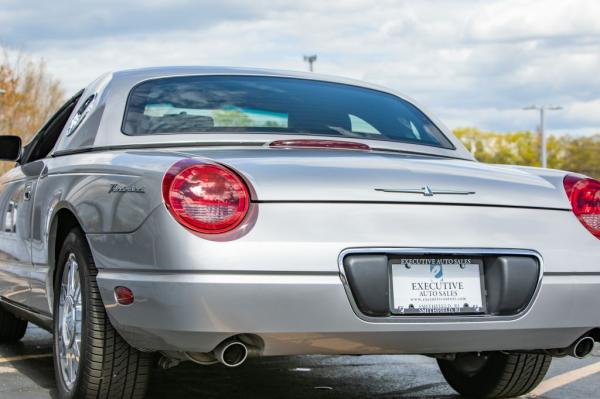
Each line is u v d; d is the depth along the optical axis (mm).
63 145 5121
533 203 4176
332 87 5270
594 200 4289
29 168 5613
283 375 5832
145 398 4984
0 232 6070
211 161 3854
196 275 3650
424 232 3906
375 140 4855
